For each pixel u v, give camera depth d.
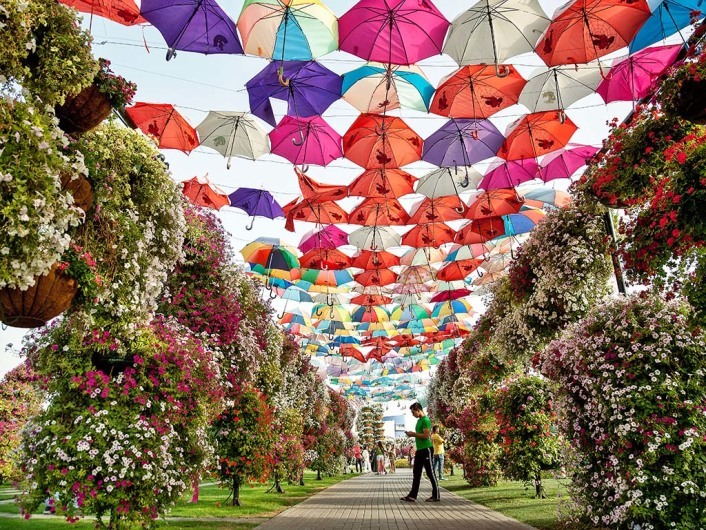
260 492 13.22
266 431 9.26
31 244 2.75
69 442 4.38
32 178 2.74
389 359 29.92
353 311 19.61
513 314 8.88
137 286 4.31
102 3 5.80
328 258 13.95
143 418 4.72
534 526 6.56
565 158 9.59
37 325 3.38
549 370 6.04
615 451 5.04
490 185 10.09
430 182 10.11
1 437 10.49
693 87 3.93
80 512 4.41
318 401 18.19
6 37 2.79
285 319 18.98
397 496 12.20
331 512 8.80
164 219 4.85
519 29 6.31
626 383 5.02
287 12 6.10
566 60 6.39
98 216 3.98
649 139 4.66
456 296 17.64
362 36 6.35
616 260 6.89
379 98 7.59
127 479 4.46
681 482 4.59
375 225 11.65
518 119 8.40
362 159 8.85
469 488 13.30
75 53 3.40
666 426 4.73
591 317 5.74
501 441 10.27
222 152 8.59
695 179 3.86
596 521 5.26
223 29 6.14
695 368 4.96
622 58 6.85
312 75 7.00
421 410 11.00
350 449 30.08
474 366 12.07
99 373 4.65
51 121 2.98
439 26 6.27
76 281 3.66
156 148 4.86
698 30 5.14
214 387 5.54
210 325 6.95
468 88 7.28
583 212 7.49
